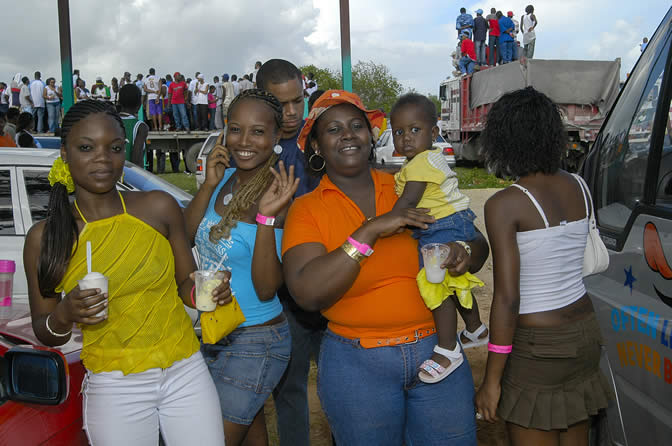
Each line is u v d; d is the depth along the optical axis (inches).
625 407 96.3
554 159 83.9
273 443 144.6
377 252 83.7
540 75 627.5
